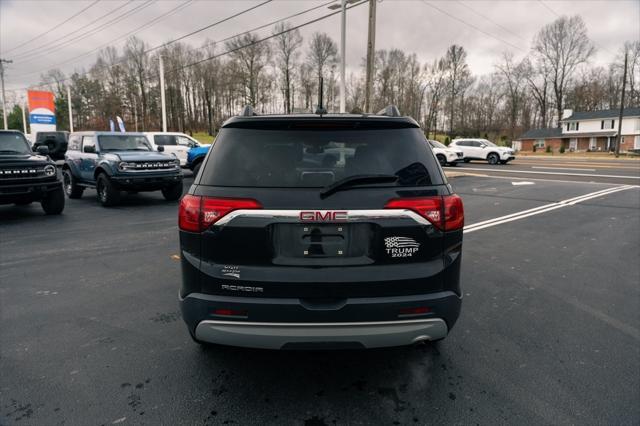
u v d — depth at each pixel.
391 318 2.43
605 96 80.25
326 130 2.63
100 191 10.70
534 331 3.62
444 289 2.53
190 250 2.52
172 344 3.37
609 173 21.20
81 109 82.75
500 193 13.48
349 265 2.43
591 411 2.52
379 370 3.01
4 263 5.61
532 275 5.16
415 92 82.19
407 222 2.44
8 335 3.51
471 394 2.71
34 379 2.85
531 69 79.06
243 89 71.19
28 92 38.69
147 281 4.89
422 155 2.62
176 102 80.50
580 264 5.63
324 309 2.39
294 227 2.42
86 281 4.89
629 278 5.05
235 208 2.41
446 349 3.30
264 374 2.95
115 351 3.24
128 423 2.41
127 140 11.70
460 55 82.44
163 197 12.45
